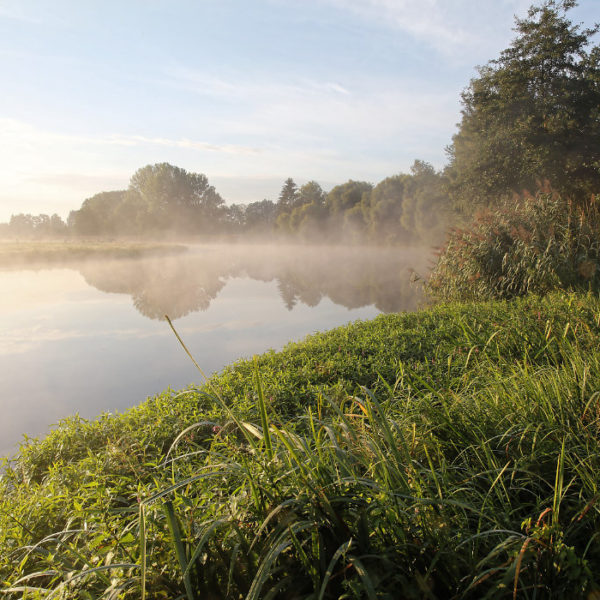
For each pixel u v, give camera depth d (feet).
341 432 8.32
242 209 411.13
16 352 35.17
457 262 37.37
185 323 46.65
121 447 11.23
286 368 19.67
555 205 33.47
